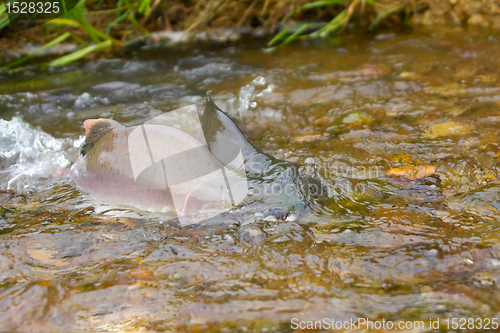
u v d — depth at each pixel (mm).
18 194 2646
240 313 1598
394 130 3201
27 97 4273
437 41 5215
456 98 3664
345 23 5977
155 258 1943
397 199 2324
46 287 1764
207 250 1980
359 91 3980
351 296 1654
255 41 5789
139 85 4508
